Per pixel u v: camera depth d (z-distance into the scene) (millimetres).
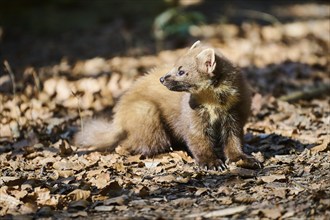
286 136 11922
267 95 15062
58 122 13539
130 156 11156
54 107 14773
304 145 11258
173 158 10898
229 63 10828
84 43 23047
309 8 28656
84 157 11070
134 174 10039
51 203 8812
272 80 16891
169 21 23734
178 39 22828
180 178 9664
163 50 21500
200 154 10586
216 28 24125
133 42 22641
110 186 9250
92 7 27031
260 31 23594
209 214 8148
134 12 26609
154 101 11445
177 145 11680
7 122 13594
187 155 11078
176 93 11258
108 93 16000
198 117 10656
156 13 25922
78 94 13922
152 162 10625
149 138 11352
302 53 19891
